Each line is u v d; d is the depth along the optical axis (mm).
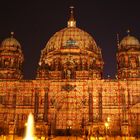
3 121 84125
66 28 109062
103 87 85000
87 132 78875
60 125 84062
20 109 85062
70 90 85625
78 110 84625
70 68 91438
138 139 77812
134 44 92812
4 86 87312
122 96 83375
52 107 84250
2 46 95312
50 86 86250
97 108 82938
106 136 72375
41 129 80562
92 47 102500
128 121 80812
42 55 104438
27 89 86625
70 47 98438
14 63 93562
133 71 89438
